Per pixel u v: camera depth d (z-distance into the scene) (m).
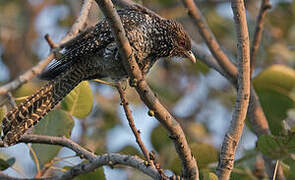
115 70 10.05
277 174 10.20
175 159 9.81
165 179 7.94
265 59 15.79
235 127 8.52
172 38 10.64
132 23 9.95
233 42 16.16
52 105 9.54
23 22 17.94
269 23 16.14
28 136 9.22
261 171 10.95
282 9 16.34
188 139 14.29
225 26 16.47
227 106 15.92
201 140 14.37
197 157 9.88
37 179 9.18
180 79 15.75
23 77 9.47
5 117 9.02
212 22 16.45
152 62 10.62
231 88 15.98
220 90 16.02
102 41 9.74
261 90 11.73
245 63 8.50
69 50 9.88
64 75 9.82
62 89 9.76
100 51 9.88
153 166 8.09
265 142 8.43
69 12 16.83
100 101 14.81
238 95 8.55
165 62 15.31
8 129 8.97
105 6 7.46
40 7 18.22
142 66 10.38
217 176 8.53
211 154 9.86
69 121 9.88
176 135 7.89
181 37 10.84
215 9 16.86
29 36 17.88
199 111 15.80
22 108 9.19
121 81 10.44
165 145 11.23
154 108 7.88
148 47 10.13
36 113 9.28
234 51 16.03
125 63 7.95
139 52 10.02
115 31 7.73
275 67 11.59
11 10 17.92
